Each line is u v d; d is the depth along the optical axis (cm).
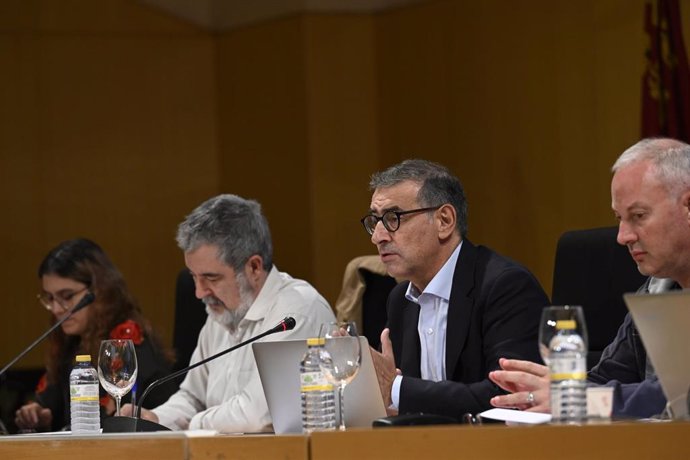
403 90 1638
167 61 1770
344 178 1653
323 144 1650
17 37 1736
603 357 761
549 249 1481
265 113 1706
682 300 555
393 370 764
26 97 1734
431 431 553
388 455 558
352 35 1664
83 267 1040
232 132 1755
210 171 1772
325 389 654
